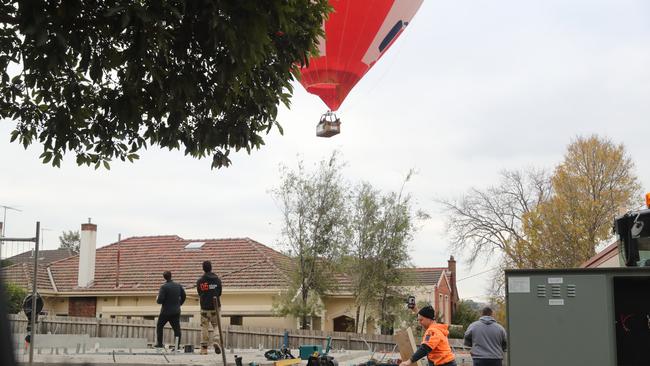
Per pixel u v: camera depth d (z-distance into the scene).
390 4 20.61
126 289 34.03
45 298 34.66
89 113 10.03
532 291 8.22
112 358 14.08
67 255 51.62
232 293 34.19
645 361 8.53
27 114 10.20
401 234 36.94
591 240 50.59
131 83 9.05
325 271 35.31
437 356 10.85
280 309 33.59
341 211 35.72
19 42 9.11
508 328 8.23
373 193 37.22
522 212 54.53
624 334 8.62
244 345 25.31
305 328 34.78
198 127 9.76
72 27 8.02
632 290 8.64
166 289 16.47
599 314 8.03
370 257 36.56
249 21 8.05
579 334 8.05
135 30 7.86
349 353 18.84
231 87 9.26
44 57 8.02
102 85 9.58
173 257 36.44
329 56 21.08
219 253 36.44
